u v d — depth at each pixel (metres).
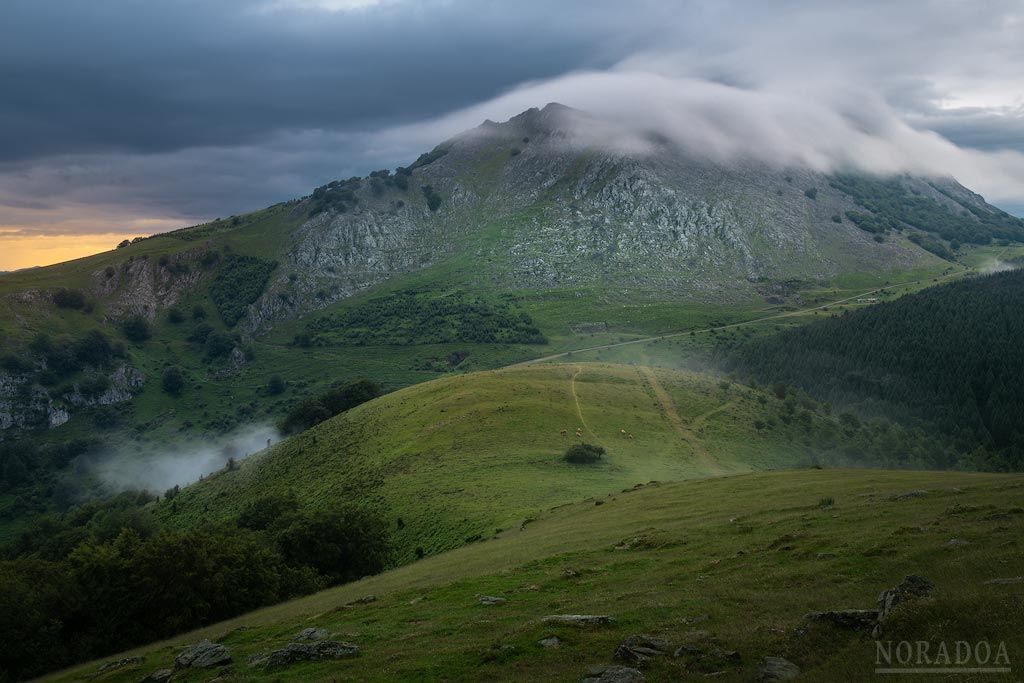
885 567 29.22
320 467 141.00
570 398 153.00
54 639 54.19
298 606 50.31
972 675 18.03
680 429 139.75
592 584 36.38
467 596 38.38
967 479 57.56
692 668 22.27
